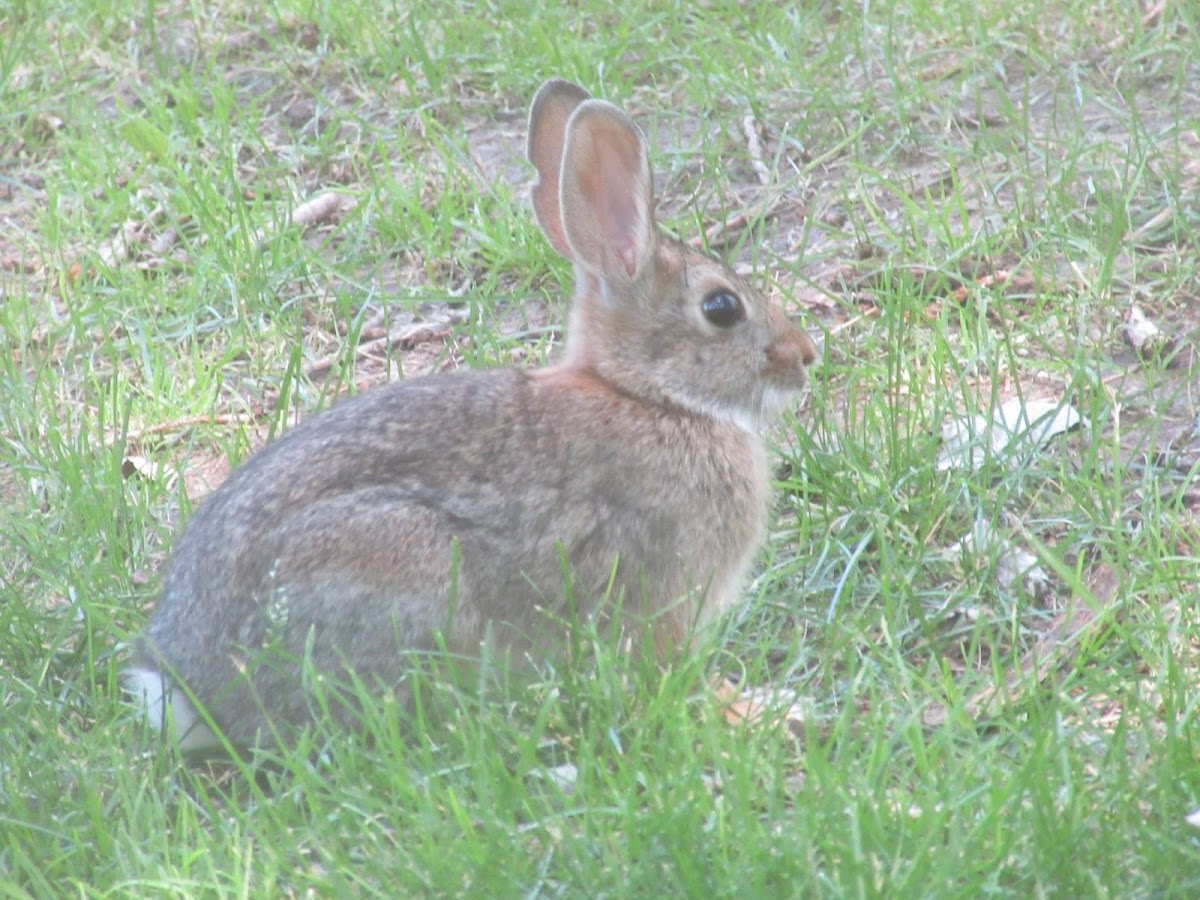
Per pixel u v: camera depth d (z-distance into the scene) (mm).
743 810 7793
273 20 18438
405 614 9203
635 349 10023
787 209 14656
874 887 7359
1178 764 8062
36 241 15359
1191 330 12430
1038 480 11195
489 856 7727
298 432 9711
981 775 8133
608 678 9062
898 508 10844
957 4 16500
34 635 10367
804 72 15883
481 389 9805
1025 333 12500
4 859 8445
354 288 14242
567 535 9641
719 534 10008
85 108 17031
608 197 10031
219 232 14578
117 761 8742
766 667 9984
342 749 8711
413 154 15984
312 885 7867
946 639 10023
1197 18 15805
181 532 10820
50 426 12297
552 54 16438
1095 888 7332
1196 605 9508
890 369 11773
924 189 14477
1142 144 14359
